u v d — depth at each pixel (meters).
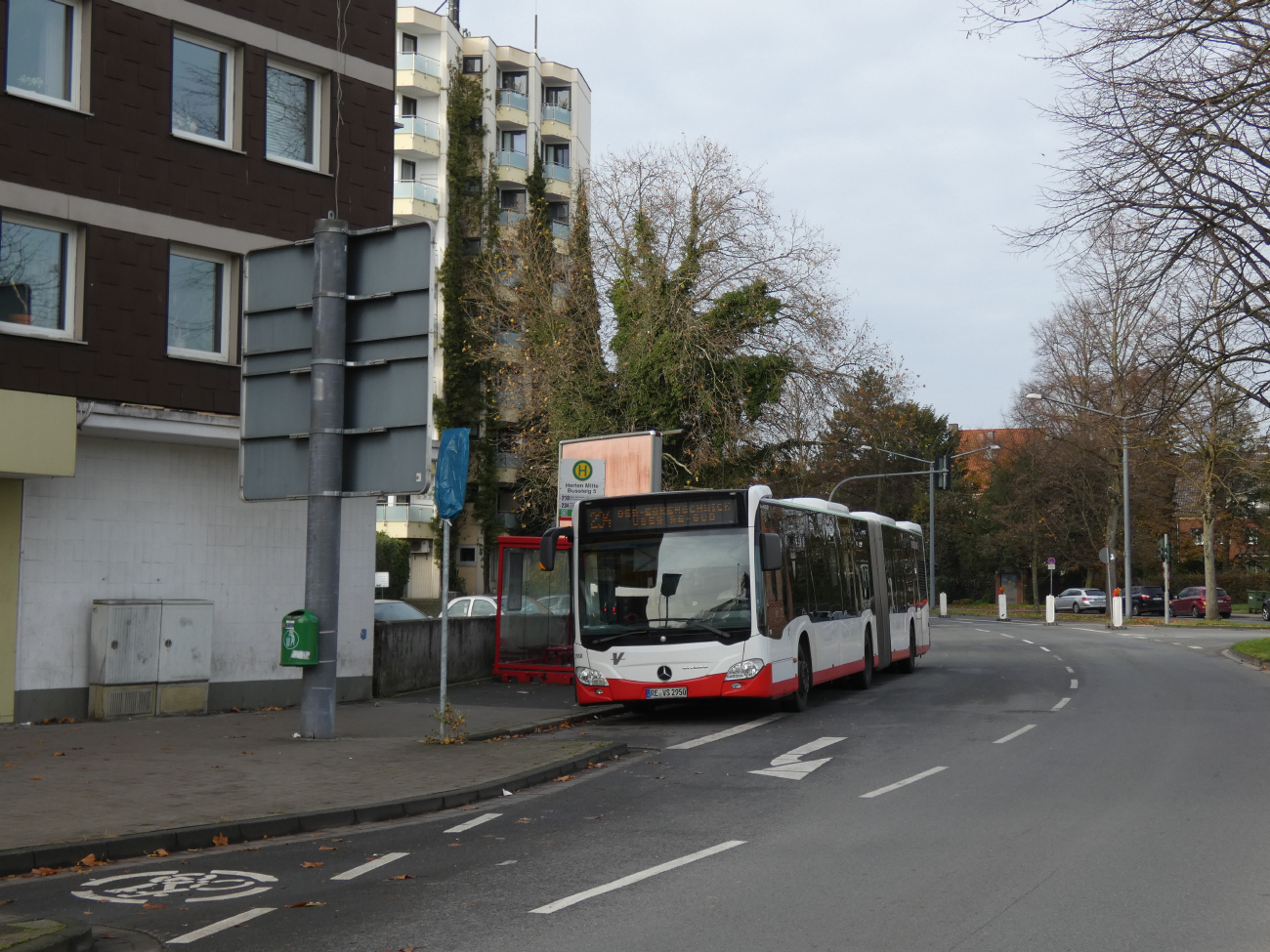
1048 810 9.99
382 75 20.59
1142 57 16.31
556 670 23.02
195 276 18.09
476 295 43.69
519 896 7.12
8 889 7.47
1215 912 6.68
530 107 66.00
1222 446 49.41
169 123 17.56
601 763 13.41
